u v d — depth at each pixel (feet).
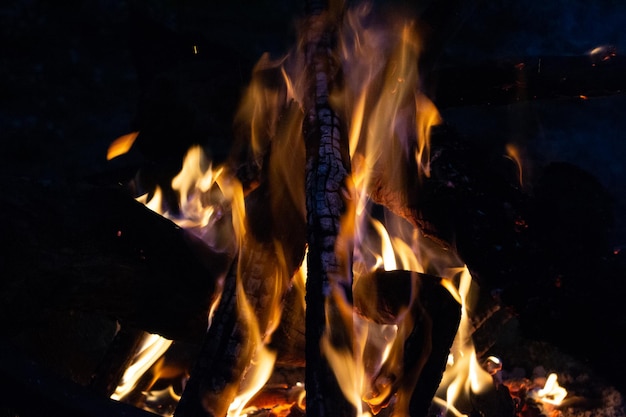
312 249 6.05
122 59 15.67
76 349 8.06
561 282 5.94
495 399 7.94
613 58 8.63
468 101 8.79
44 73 15.03
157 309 6.81
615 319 5.65
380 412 7.32
